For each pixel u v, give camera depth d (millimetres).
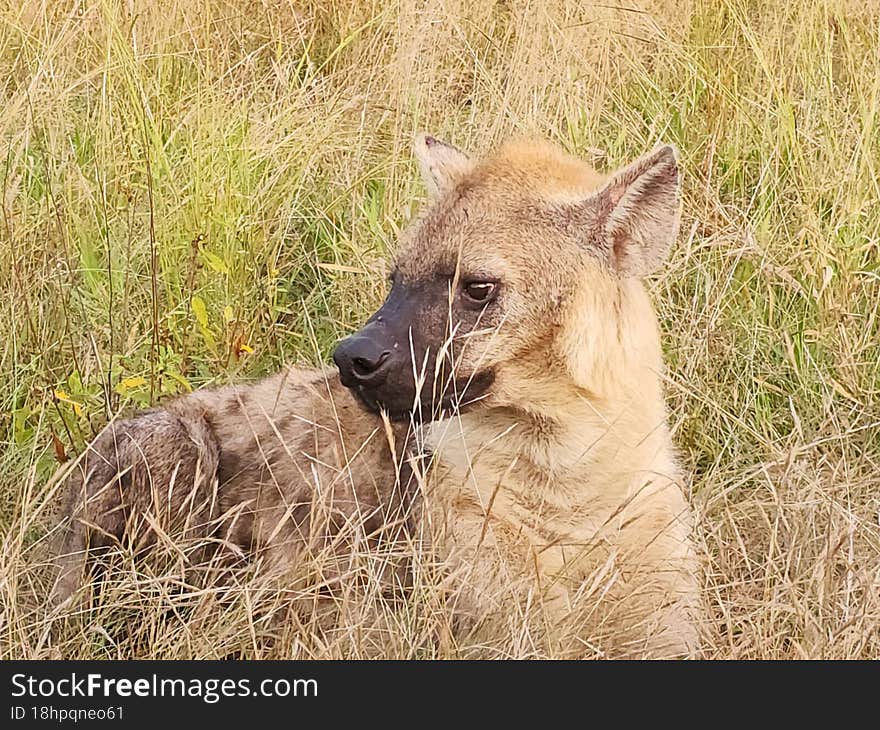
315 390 8828
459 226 7945
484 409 7992
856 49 12773
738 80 12781
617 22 13375
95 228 11039
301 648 7844
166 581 8023
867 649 7957
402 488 8445
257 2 14172
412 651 7742
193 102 12328
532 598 7770
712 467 9516
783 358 10477
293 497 8594
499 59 13234
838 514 8492
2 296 10328
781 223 11250
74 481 8742
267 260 11180
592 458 8000
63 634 8031
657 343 8336
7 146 11242
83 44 12680
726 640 8164
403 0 13531
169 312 10352
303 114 12242
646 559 8023
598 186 8219
